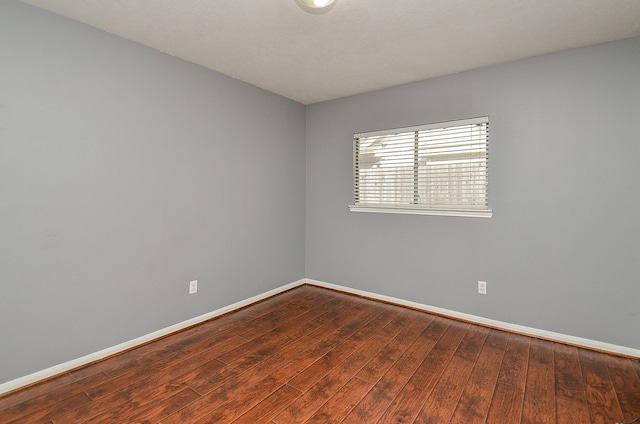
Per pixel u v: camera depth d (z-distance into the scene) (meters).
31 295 1.99
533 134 2.67
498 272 2.87
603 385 2.00
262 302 3.53
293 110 3.92
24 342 1.96
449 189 3.11
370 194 3.63
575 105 2.51
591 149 2.46
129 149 2.43
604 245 2.44
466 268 3.03
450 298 3.12
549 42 2.40
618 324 2.40
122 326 2.42
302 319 3.06
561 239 2.59
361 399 1.87
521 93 2.71
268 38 2.36
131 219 2.45
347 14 2.03
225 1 1.91
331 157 3.91
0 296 1.88
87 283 2.23
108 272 2.34
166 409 1.76
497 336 2.71
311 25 2.17
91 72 2.21
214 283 3.08
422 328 2.87
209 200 3.00
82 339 2.21
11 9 1.88
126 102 2.40
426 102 3.20
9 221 1.90
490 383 2.03
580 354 2.40
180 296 2.80
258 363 2.26
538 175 2.66
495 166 2.85
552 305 2.64
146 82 2.51
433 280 3.22
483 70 2.88
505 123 2.79
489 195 2.88
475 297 2.99
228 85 3.13
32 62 1.96
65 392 1.91
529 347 2.51
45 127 2.02
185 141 2.79
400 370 2.17
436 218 3.18
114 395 1.89
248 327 2.88
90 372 2.13
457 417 1.72
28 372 1.98
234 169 3.23
